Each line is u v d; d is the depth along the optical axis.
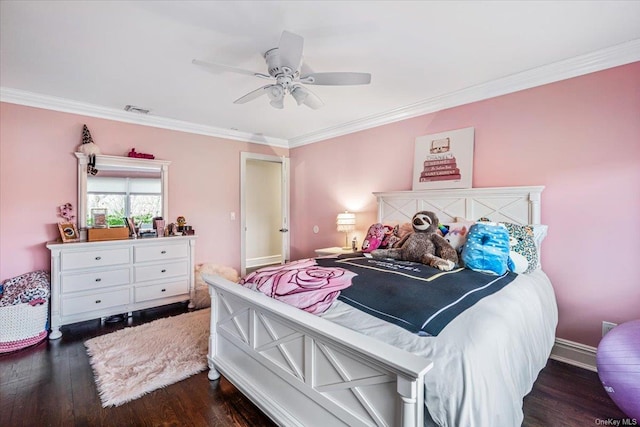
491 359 1.15
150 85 2.80
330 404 1.34
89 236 3.12
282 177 5.12
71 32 1.94
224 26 1.89
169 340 2.70
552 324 2.09
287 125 4.19
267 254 6.42
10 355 2.46
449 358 1.10
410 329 1.26
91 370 2.25
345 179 4.21
